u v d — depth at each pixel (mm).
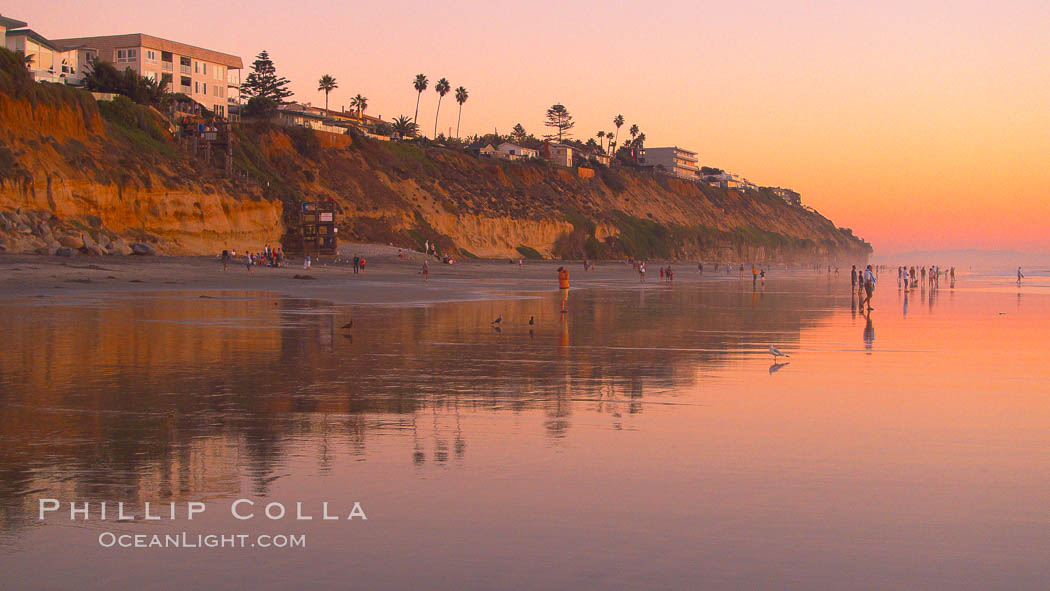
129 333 19641
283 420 9469
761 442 8414
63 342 17469
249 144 95312
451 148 150125
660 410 10336
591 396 11430
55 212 59750
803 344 19562
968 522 5852
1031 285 74938
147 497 6371
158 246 66312
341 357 15852
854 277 44969
